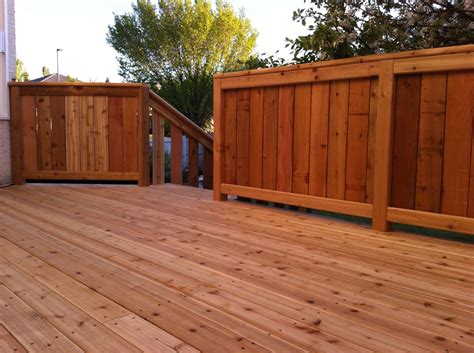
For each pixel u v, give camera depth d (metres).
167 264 2.01
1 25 4.31
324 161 2.95
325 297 1.63
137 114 4.44
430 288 1.73
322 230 2.69
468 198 2.30
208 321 1.43
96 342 1.29
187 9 17.28
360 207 2.76
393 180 2.60
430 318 1.46
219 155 3.64
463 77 2.27
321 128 2.95
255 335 1.34
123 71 17.94
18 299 1.59
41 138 4.48
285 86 3.13
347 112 2.79
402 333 1.35
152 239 2.44
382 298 1.63
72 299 1.60
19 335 1.33
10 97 4.41
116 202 3.58
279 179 3.24
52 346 1.26
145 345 1.27
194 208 3.37
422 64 2.38
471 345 1.28
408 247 2.32
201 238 2.47
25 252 2.17
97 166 4.50
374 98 2.65
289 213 3.21
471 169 2.28
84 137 4.47
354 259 2.11
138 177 4.49
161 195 3.96
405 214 2.54
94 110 4.45
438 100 2.37
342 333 1.35
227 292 1.68
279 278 1.83
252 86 3.32
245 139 3.46
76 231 2.60
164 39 17.05
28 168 4.51
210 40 17.11
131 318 1.45
